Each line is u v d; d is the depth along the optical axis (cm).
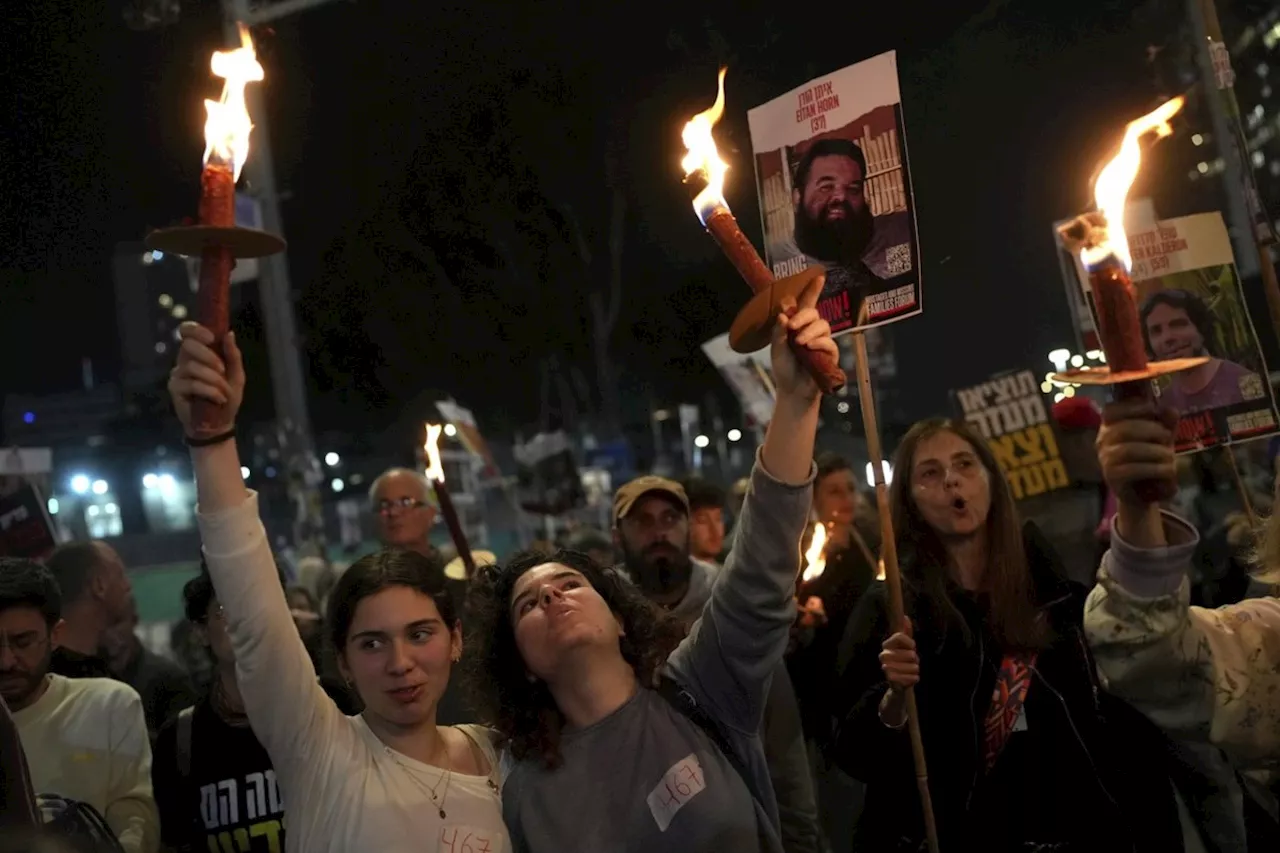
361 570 285
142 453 3075
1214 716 214
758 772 272
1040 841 319
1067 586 345
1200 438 372
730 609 265
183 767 354
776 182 347
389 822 264
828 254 336
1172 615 205
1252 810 250
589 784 264
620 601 287
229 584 255
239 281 1380
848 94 332
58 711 366
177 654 726
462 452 1330
